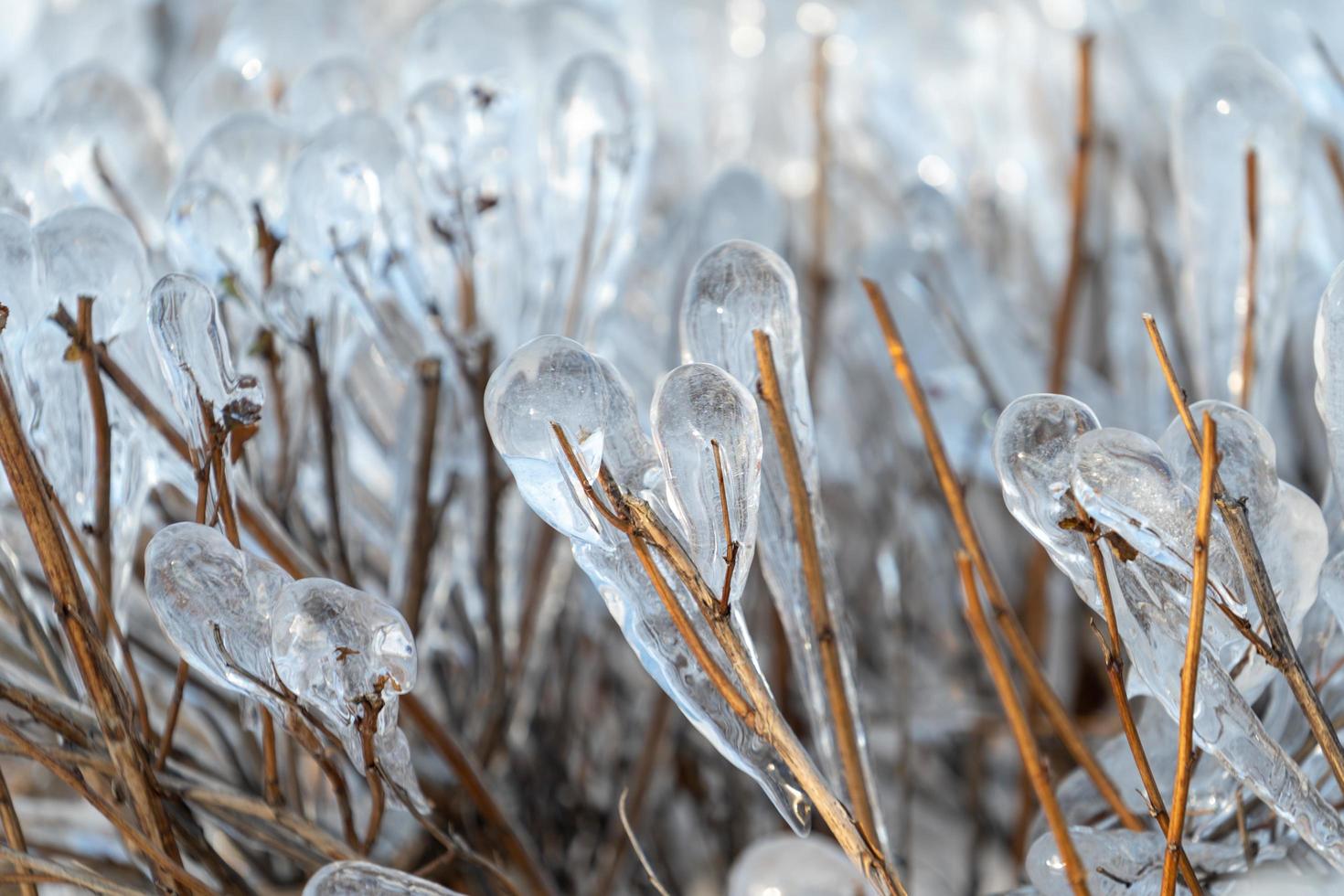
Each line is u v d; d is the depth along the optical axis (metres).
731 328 0.59
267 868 0.69
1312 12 0.91
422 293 0.67
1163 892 0.56
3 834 0.66
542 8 0.76
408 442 0.69
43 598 0.65
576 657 0.79
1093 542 0.56
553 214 0.70
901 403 0.82
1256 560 0.56
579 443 0.56
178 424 0.63
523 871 0.67
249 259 0.65
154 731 0.68
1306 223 0.72
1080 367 0.85
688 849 0.82
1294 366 0.76
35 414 0.61
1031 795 0.75
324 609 0.57
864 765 0.61
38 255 0.60
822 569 0.61
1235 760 0.57
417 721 0.65
